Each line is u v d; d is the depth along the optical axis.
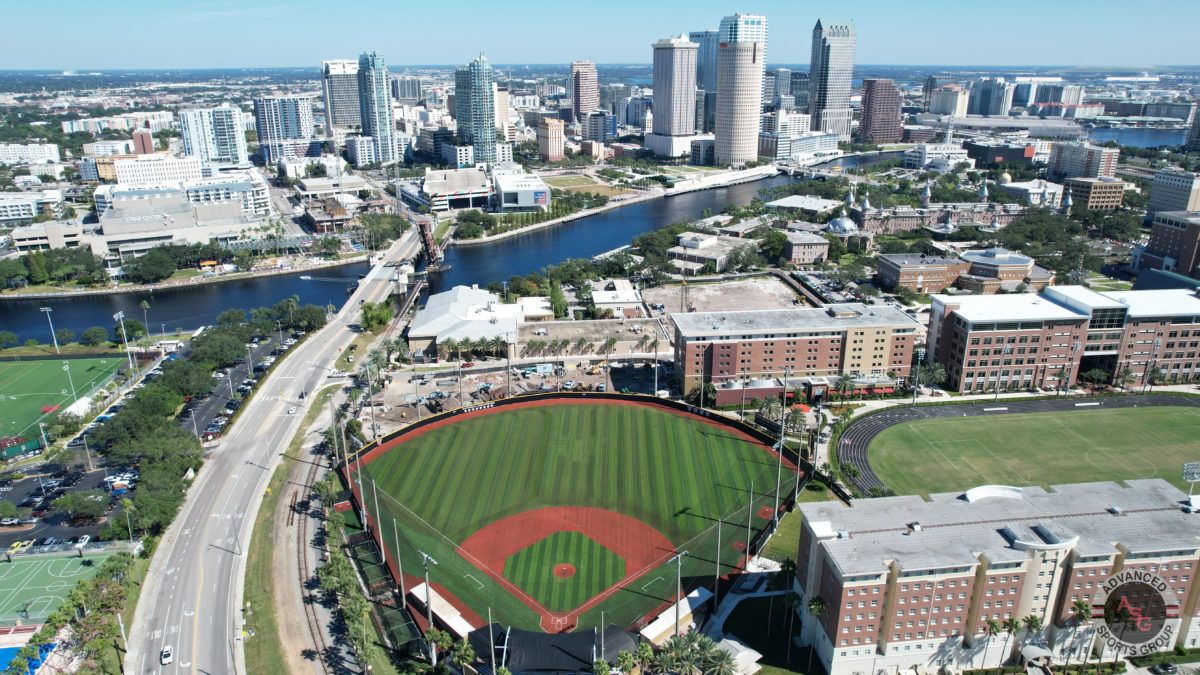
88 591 191.50
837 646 175.25
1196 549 173.12
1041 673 178.75
